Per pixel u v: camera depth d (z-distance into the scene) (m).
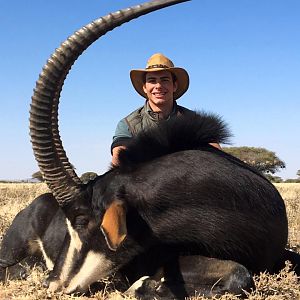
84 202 1.78
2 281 2.17
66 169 1.78
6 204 4.45
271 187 1.83
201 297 1.65
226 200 1.71
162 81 2.38
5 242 2.26
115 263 1.77
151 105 2.41
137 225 1.75
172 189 1.72
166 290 1.70
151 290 1.72
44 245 2.15
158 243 1.76
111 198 1.74
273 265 1.88
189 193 1.71
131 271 1.86
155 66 2.37
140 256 1.80
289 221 3.55
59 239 2.09
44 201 2.21
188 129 1.83
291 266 1.92
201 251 1.76
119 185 1.75
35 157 1.76
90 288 1.84
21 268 2.21
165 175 1.73
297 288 1.76
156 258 1.78
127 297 1.73
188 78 2.43
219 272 1.66
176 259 1.74
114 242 1.56
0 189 6.53
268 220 1.75
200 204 1.71
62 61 1.67
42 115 1.72
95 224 1.75
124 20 1.61
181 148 1.84
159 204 1.72
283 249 1.88
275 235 1.78
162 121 1.87
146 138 1.85
